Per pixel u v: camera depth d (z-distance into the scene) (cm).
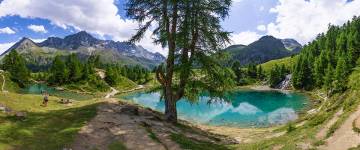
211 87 3086
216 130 3881
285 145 2261
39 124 2325
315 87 12612
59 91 11156
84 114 2789
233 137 3331
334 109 3616
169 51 3020
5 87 10000
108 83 12900
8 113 2472
